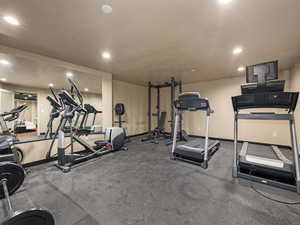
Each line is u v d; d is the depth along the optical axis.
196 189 1.91
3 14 1.65
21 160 2.62
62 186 2.00
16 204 1.61
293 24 1.85
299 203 1.60
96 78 4.10
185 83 5.82
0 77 4.04
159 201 1.66
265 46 2.51
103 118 4.11
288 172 1.94
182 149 3.04
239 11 1.61
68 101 2.73
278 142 4.04
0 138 1.94
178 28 1.96
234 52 2.77
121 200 1.68
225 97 4.96
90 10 1.59
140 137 5.79
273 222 1.33
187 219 1.38
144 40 2.29
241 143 4.54
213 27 1.93
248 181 2.13
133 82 5.66
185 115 5.95
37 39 2.26
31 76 3.95
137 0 1.44
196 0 1.44
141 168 2.64
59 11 1.60
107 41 2.33
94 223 1.33
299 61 3.21
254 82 2.07
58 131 2.90
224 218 1.38
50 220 1.06
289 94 1.83
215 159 3.12
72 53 2.80
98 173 2.42
